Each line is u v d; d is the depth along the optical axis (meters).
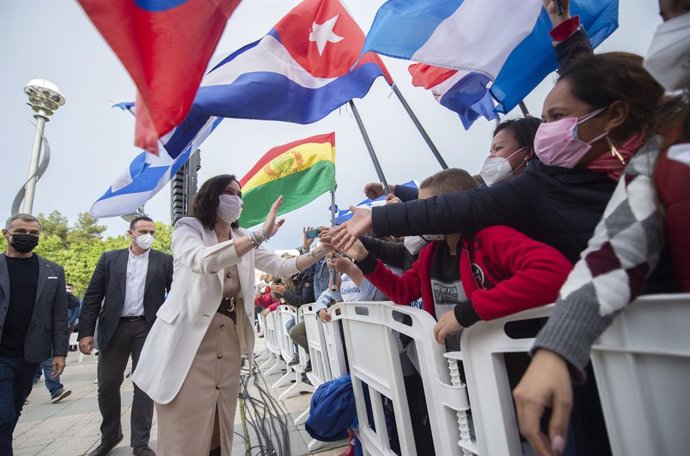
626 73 1.02
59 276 3.18
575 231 1.08
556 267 0.98
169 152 2.14
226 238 2.15
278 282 5.61
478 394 1.11
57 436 3.78
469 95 2.47
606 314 0.70
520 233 1.16
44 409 4.89
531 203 1.17
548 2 1.53
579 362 0.66
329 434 2.24
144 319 3.19
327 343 3.09
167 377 1.74
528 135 1.55
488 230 1.24
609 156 1.07
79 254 26.38
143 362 1.84
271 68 2.44
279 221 1.83
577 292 0.72
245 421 3.54
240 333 2.08
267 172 3.82
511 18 1.99
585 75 1.06
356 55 2.73
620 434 0.79
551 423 0.62
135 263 3.32
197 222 2.00
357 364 2.11
